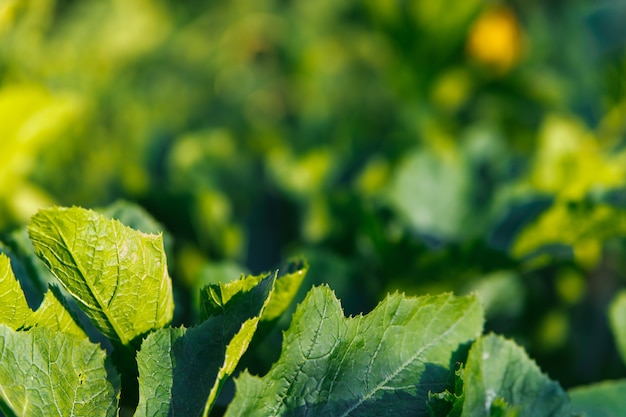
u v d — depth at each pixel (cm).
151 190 165
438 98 235
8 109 159
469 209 170
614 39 225
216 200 159
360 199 158
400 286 153
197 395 117
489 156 189
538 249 148
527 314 160
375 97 260
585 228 146
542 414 121
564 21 255
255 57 284
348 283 150
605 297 166
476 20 220
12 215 167
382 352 120
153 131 210
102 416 118
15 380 116
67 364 117
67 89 207
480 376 120
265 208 185
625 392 128
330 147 216
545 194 160
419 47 227
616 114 189
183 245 160
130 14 250
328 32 278
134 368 121
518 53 238
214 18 286
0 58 169
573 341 161
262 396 115
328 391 118
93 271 117
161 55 262
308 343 117
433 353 120
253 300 118
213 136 195
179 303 137
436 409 118
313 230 164
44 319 119
